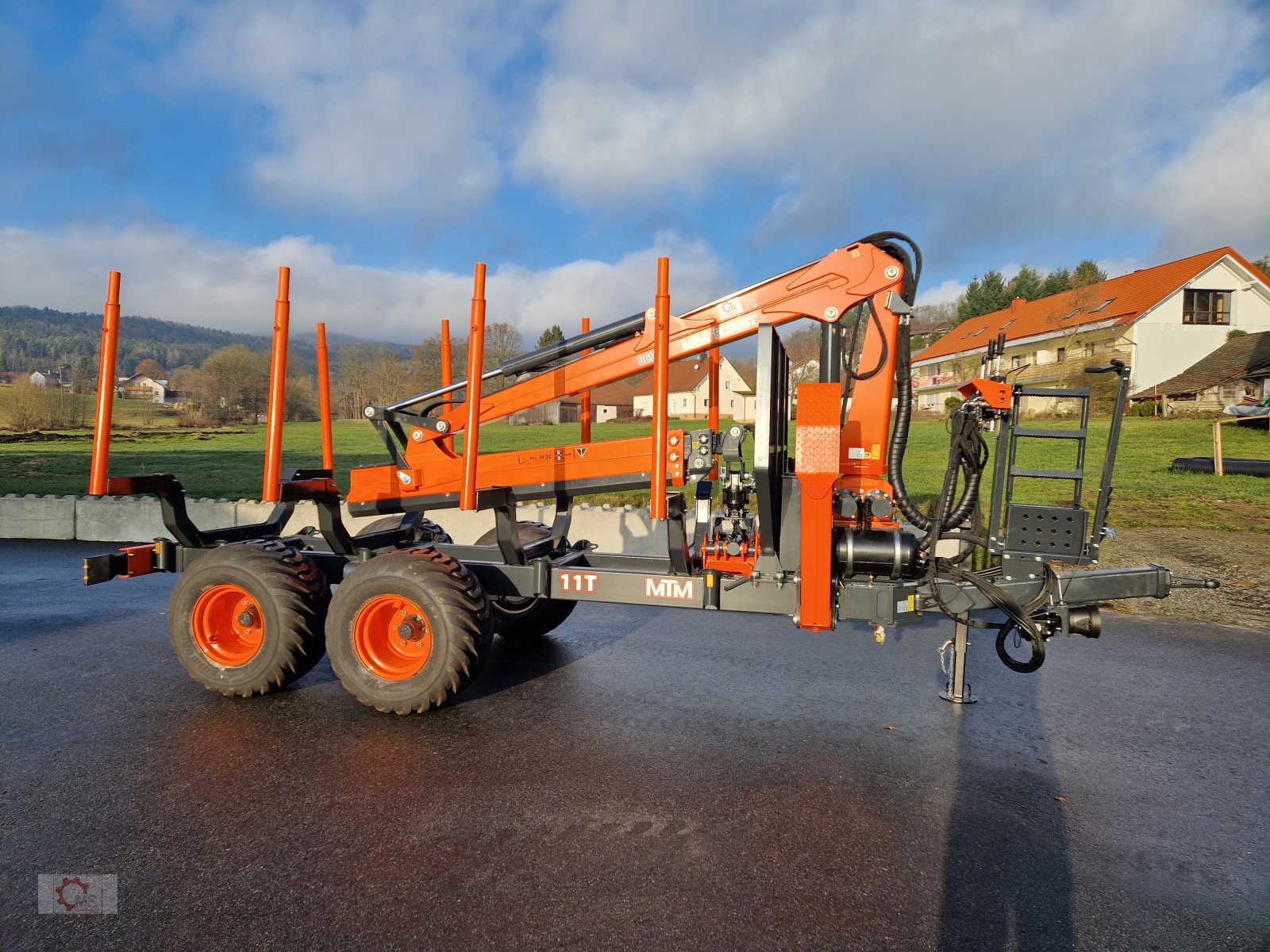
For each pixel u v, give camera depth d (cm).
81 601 746
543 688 505
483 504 472
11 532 1182
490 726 438
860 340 521
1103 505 423
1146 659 572
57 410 4484
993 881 290
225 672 474
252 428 5253
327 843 311
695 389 5853
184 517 532
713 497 582
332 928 257
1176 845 318
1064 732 434
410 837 316
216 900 273
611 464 524
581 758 395
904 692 501
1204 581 423
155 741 413
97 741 413
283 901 272
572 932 256
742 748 409
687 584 458
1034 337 4494
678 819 333
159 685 503
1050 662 567
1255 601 734
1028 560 430
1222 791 365
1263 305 3928
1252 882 292
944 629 662
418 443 576
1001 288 7625
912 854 308
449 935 254
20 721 441
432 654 436
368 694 448
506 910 268
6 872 290
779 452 464
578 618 704
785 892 281
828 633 648
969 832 325
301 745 409
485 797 352
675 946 250
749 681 522
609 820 332
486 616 448
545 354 555
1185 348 3894
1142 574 425
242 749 404
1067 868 300
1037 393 427
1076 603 436
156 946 248
